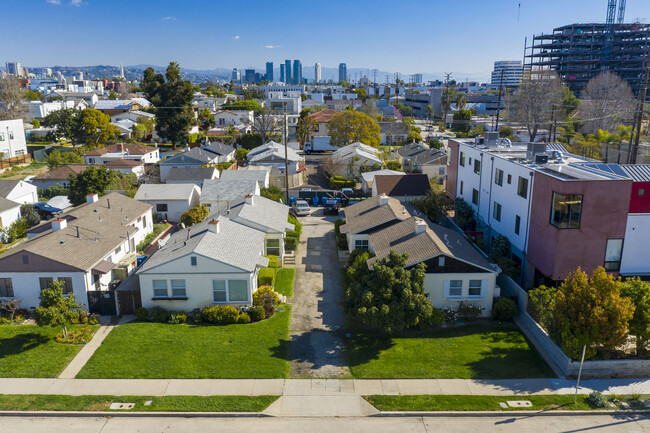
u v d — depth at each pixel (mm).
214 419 18891
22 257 27609
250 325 26656
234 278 27656
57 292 24969
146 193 48812
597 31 163625
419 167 70500
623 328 20750
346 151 73562
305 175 73312
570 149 68938
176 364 22516
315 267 36500
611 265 28656
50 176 59500
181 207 48469
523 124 106812
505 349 24250
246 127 116125
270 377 21688
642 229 29672
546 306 25344
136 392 20406
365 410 19453
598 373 22016
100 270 29281
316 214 53406
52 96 151875
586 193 27219
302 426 18531
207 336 25281
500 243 34844
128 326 26297
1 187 47938
